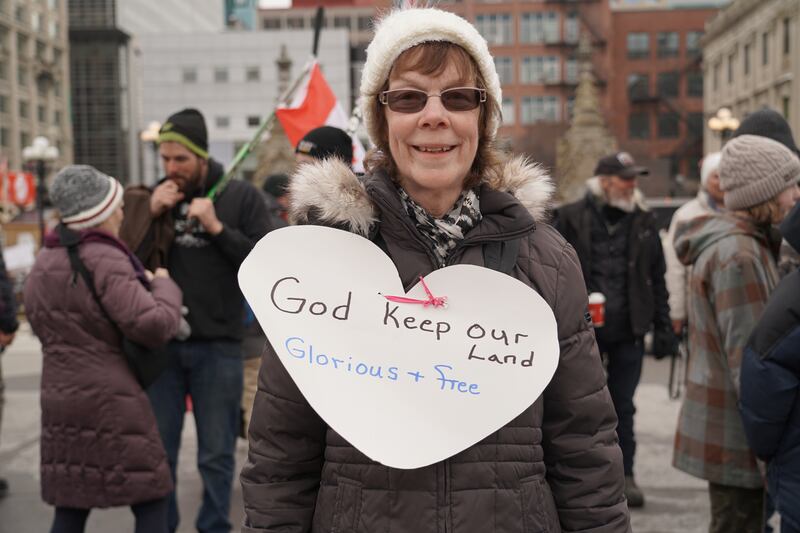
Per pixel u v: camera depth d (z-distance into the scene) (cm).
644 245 459
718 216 303
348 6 8881
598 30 6638
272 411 155
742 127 345
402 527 144
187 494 480
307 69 464
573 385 156
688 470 305
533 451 152
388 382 149
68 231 306
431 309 154
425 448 143
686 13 6550
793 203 287
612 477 157
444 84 155
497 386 148
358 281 156
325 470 153
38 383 874
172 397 359
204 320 357
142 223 362
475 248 159
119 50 7312
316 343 151
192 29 11331
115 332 305
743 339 279
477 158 166
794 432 230
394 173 165
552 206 176
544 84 6812
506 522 146
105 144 7356
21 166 5978
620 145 6531
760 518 301
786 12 3631
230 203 378
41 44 6397
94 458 302
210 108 7619
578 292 161
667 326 477
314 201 158
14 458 557
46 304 303
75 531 311
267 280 156
